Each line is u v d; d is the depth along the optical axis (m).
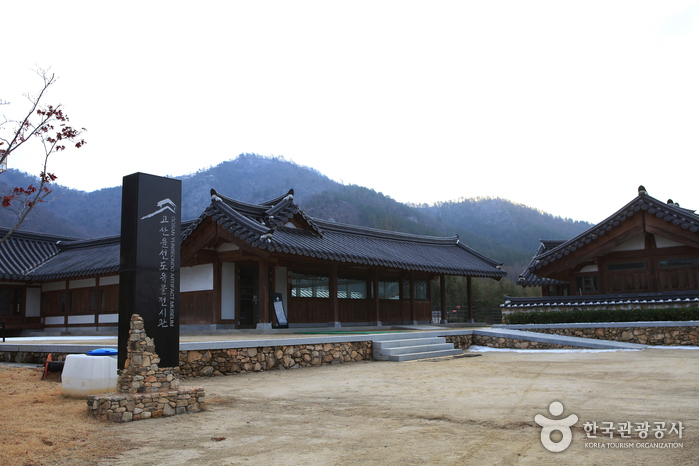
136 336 7.26
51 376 10.61
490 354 16.03
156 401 7.11
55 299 27.03
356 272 23.11
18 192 9.45
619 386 8.67
